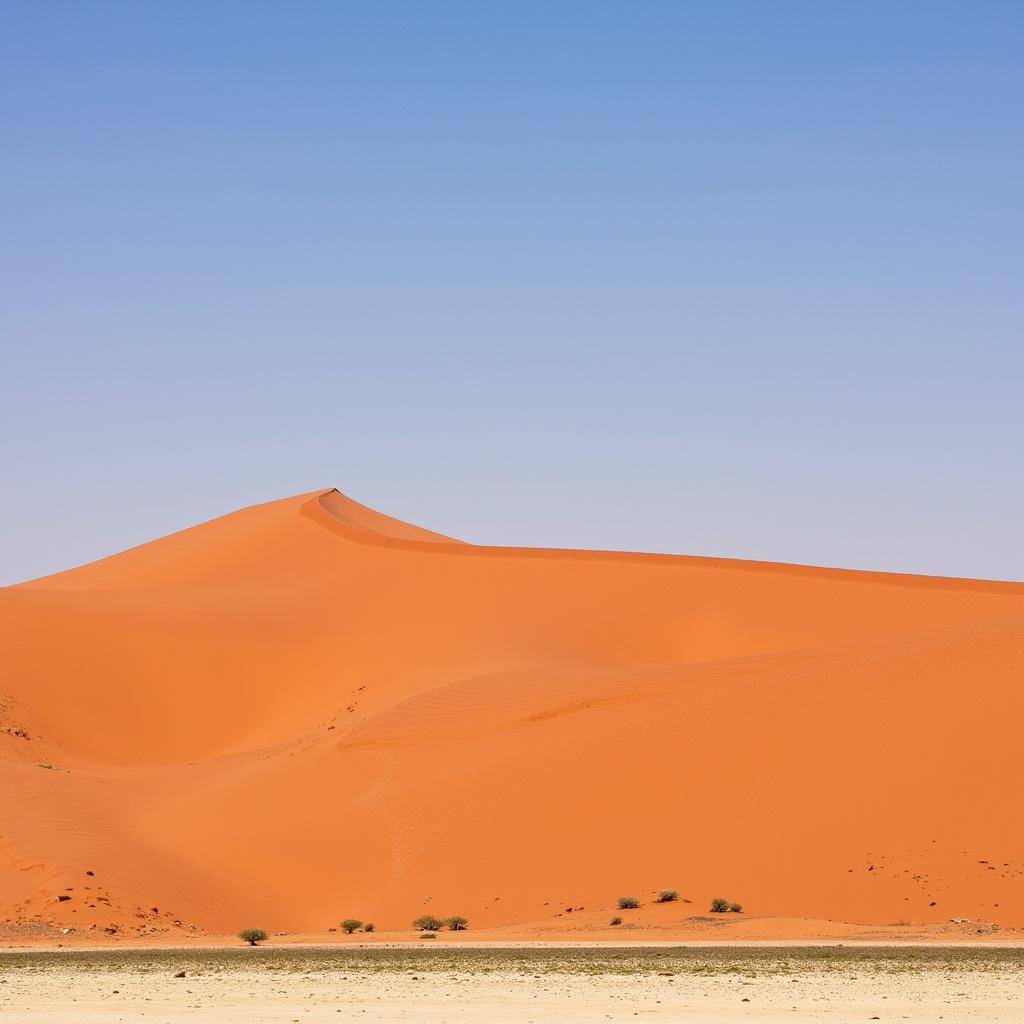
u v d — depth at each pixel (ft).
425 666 310.86
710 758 207.92
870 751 201.87
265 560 432.25
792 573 358.64
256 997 112.37
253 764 251.80
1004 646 222.69
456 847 198.59
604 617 346.74
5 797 212.64
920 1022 96.12
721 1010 102.47
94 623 340.39
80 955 150.00
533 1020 96.94
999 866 177.17
